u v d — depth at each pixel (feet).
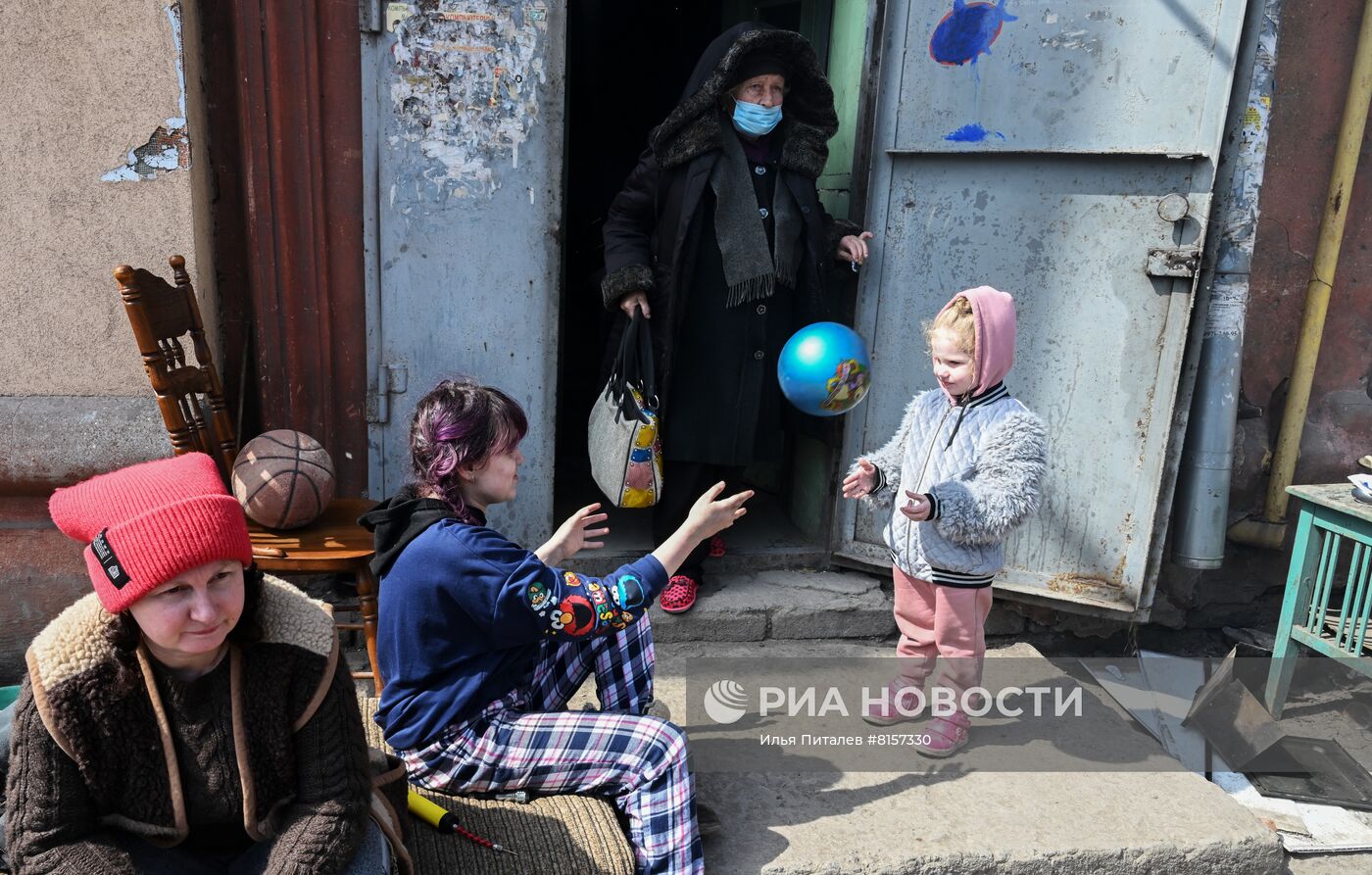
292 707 5.47
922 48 10.92
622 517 13.25
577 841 7.19
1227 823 8.51
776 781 8.80
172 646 4.99
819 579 12.14
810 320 11.22
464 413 6.79
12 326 9.41
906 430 9.27
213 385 9.37
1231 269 11.14
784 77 10.51
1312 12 11.56
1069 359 11.19
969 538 8.29
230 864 5.73
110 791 5.32
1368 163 12.04
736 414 11.01
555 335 10.91
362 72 9.85
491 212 10.44
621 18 22.17
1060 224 10.96
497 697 7.16
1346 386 12.68
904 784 8.84
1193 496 11.67
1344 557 12.98
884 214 11.38
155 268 9.57
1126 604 11.40
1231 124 10.43
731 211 10.54
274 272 10.13
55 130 9.12
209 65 9.98
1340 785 9.99
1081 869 8.05
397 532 6.98
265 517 8.88
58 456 9.53
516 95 10.23
